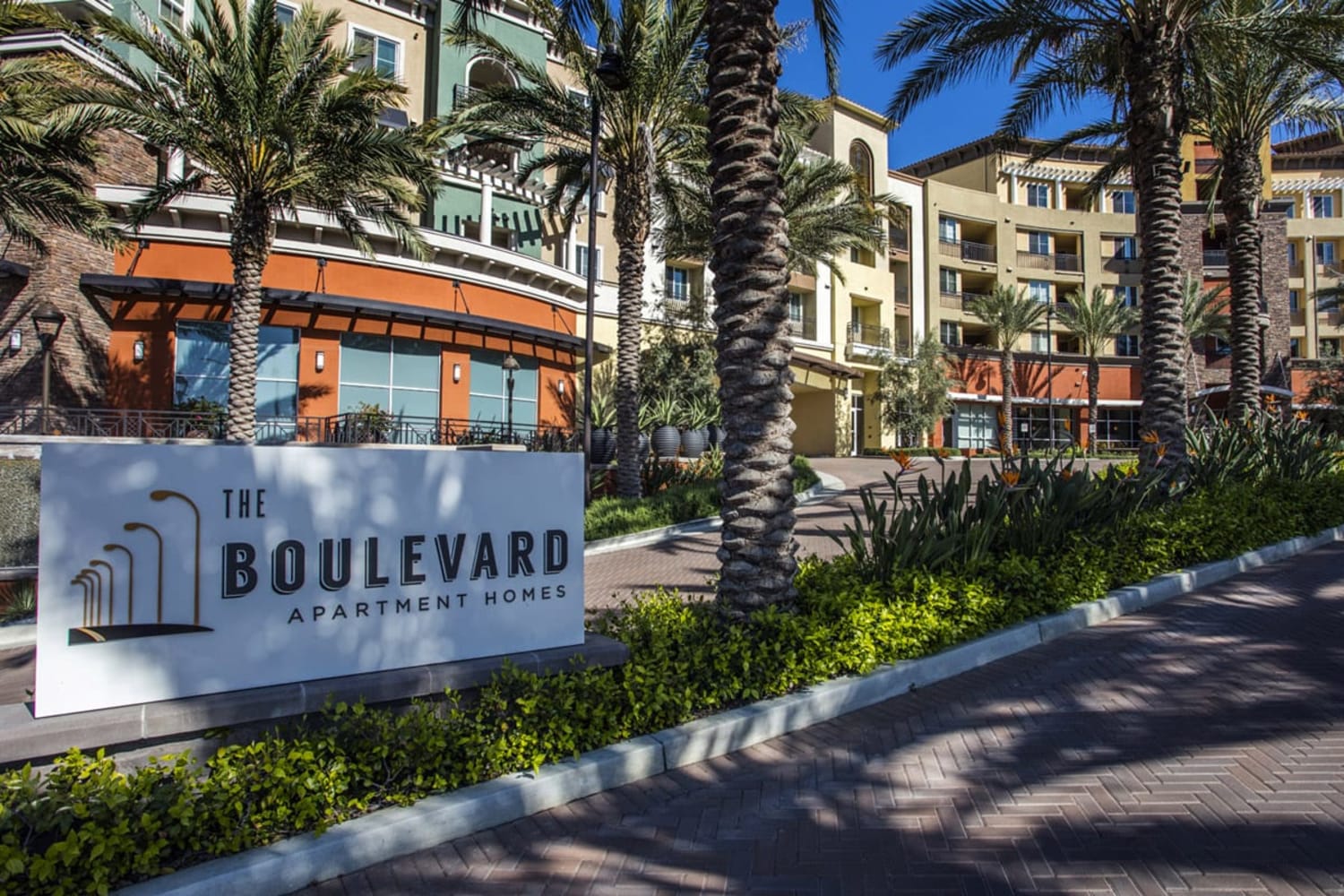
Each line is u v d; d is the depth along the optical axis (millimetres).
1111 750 4367
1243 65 13867
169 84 13344
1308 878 3064
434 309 19609
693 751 4391
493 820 3674
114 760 3260
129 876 2934
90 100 12734
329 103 13383
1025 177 45156
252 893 3014
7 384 15852
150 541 3475
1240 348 15133
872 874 3230
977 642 6109
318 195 14711
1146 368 10906
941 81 12742
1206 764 4133
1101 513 8492
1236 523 9414
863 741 4660
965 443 42219
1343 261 47469
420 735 3703
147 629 3447
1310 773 3971
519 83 25938
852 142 38438
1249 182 15117
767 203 5703
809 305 36031
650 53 15070
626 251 15984
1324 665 5637
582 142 18656
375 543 4055
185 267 18125
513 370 20156
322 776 3385
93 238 14023
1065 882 3115
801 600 5793
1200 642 6355
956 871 3230
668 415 21812
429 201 22219
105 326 17516
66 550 3301
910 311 41062
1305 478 12617
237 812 3174
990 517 7258
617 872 3301
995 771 4176
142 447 3475
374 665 4008
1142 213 11039
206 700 3477
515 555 4543
